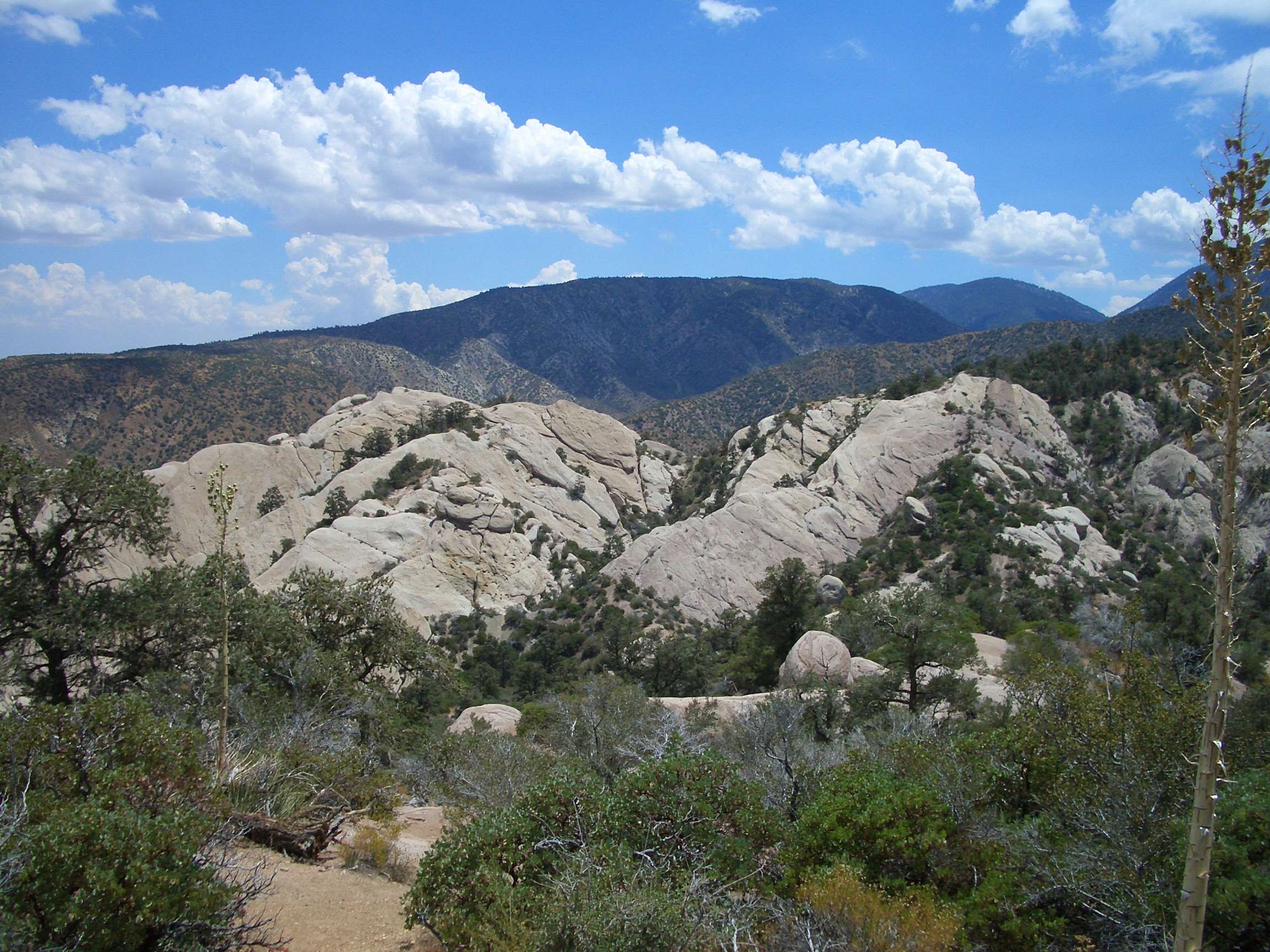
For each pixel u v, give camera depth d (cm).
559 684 4747
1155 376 7594
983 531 5831
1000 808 1052
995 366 8594
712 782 1026
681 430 18538
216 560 2055
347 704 2050
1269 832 799
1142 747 958
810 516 6744
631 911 743
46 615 1850
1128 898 821
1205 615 3158
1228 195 554
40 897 644
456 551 6894
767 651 4338
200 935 720
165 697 1641
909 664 2417
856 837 962
